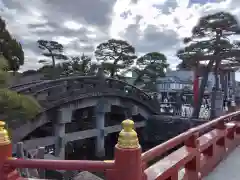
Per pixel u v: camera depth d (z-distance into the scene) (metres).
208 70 22.88
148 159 2.82
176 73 46.31
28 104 8.95
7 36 22.94
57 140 16.31
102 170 2.48
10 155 2.89
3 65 8.84
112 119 25.62
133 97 22.27
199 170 4.39
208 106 25.81
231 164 5.87
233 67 25.70
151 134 23.61
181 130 21.80
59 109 16.36
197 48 22.05
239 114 7.97
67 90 18.27
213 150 5.52
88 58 37.94
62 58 37.09
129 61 34.62
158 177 3.01
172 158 3.71
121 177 2.36
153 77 35.19
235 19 20.77
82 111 23.47
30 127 14.98
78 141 22.98
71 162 2.58
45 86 18.58
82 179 4.70
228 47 20.78
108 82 21.06
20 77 29.41
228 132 7.23
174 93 36.44
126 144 2.40
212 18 21.27
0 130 2.90
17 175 3.00
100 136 19.52
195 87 23.03
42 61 36.59
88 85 20.20
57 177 9.77
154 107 24.75
